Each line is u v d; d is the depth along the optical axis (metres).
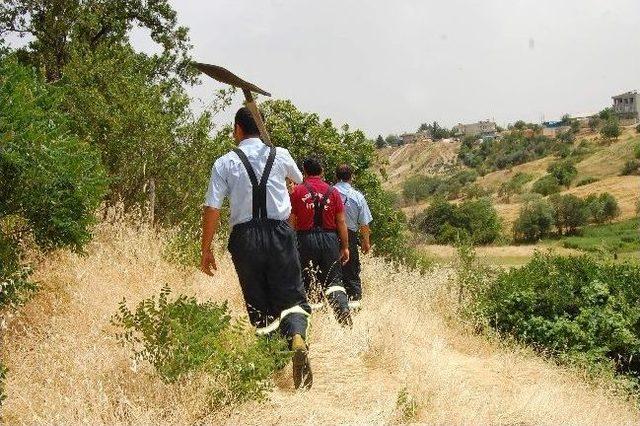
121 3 21.34
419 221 44.94
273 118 14.04
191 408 3.37
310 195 5.83
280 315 4.06
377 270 8.45
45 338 3.99
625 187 141.25
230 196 4.11
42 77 5.57
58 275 5.01
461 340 7.77
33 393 3.40
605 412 6.25
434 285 9.70
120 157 8.45
